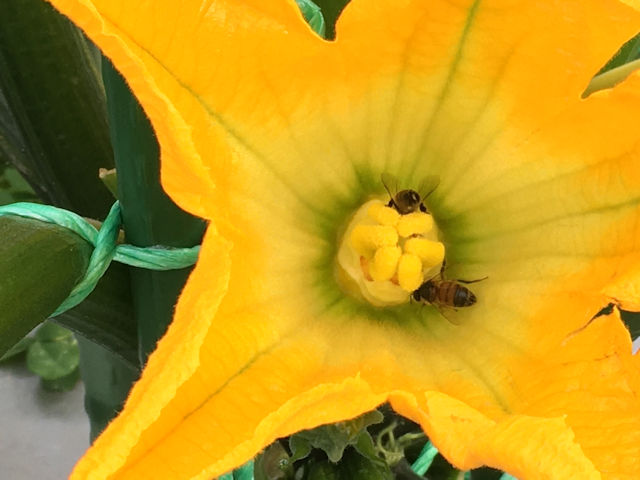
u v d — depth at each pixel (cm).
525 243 14
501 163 14
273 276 14
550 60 13
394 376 14
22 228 13
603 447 12
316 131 14
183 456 10
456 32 13
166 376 10
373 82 14
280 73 13
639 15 11
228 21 12
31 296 13
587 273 14
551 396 13
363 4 12
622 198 13
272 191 14
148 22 11
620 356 12
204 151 12
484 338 14
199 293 10
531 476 10
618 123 13
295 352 13
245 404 11
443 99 14
